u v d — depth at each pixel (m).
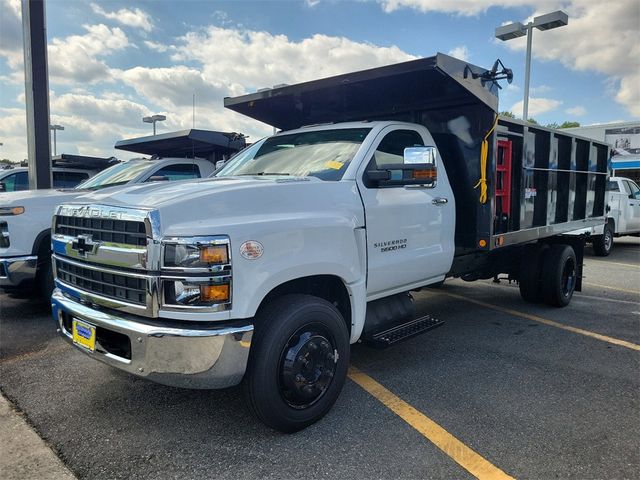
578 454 3.18
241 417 3.66
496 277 7.50
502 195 5.71
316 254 3.47
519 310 6.92
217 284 2.95
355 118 6.00
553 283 6.73
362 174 4.09
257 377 3.18
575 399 3.98
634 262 11.80
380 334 4.20
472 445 3.28
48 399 3.95
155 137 9.73
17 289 6.38
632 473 2.97
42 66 9.29
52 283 6.24
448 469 3.01
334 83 4.89
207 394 4.05
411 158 3.90
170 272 2.94
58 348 5.11
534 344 5.38
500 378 4.42
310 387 3.41
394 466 3.04
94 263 3.36
